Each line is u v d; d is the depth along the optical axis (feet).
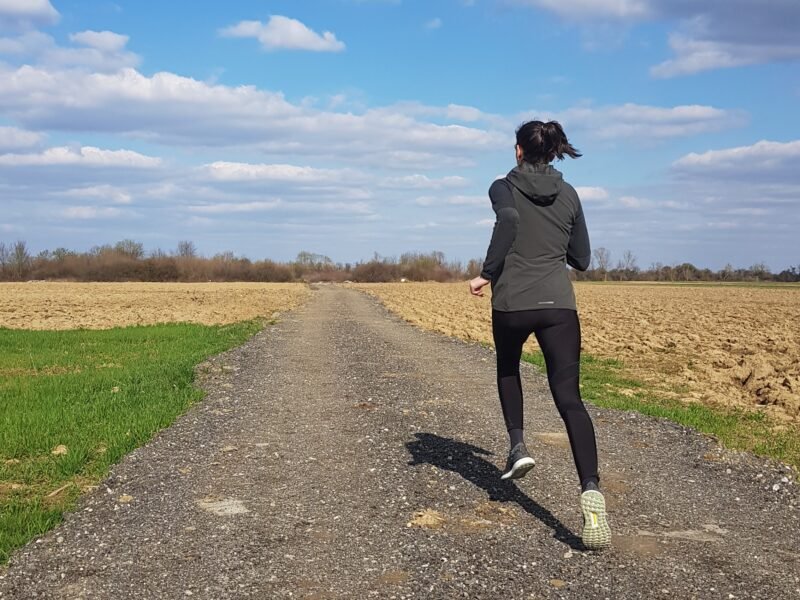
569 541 13.60
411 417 24.73
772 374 38.88
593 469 13.24
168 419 24.09
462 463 18.97
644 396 31.63
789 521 14.94
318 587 11.55
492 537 13.76
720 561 12.71
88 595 11.25
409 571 12.18
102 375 34.81
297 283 339.98
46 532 14.02
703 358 47.03
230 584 11.64
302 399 28.50
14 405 27.14
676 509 15.60
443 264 402.52
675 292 223.30
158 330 64.85
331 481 17.40
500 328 14.73
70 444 20.71
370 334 60.13
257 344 51.13
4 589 11.46
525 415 25.45
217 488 16.89
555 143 14.40
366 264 391.65
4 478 17.83
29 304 117.08
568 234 14.55
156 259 344.69
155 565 12.41
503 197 14.14
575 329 14.16
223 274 354.13
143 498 16.19
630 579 11.89
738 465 19.19
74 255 342.03
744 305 135.23
